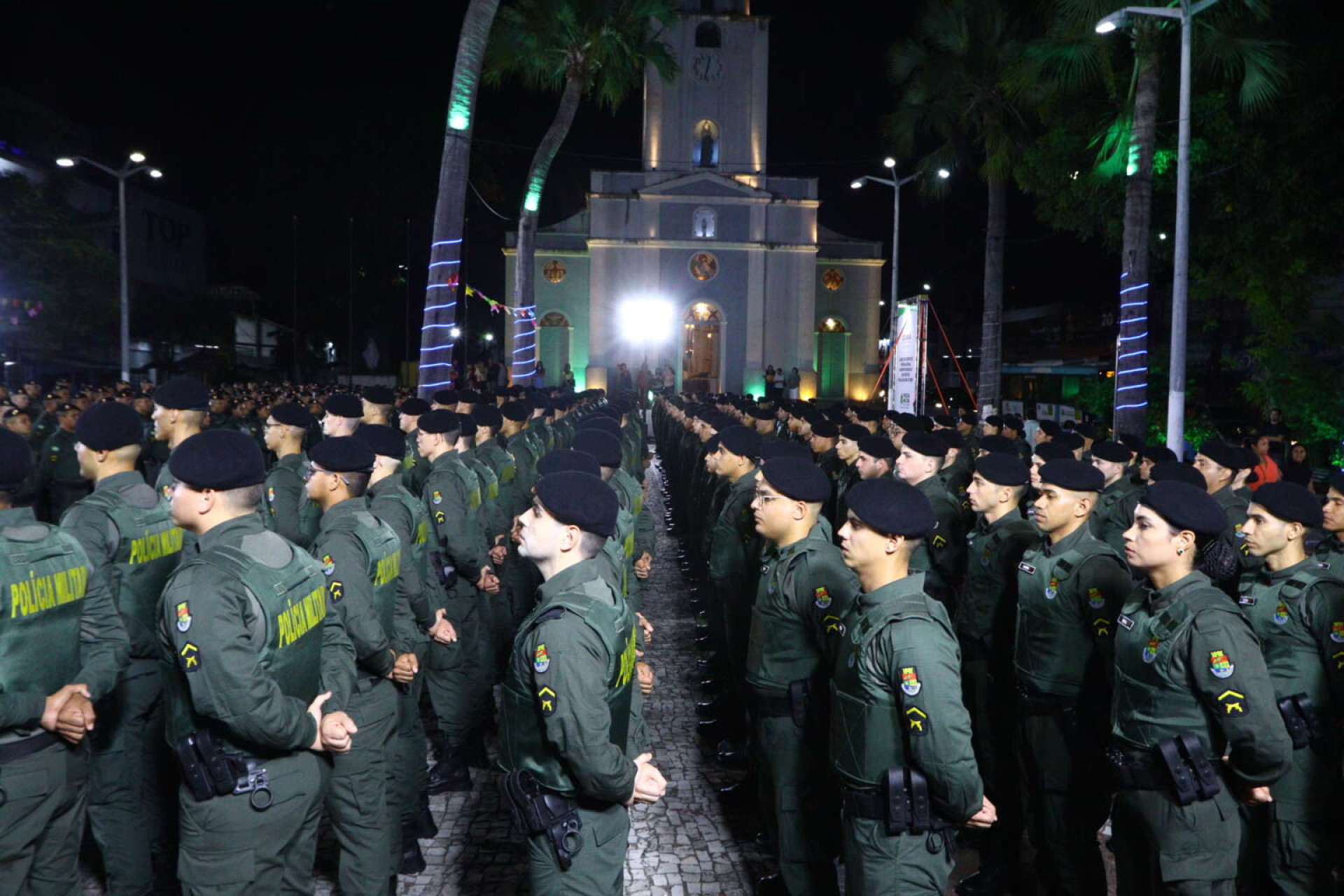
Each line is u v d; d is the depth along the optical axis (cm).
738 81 3881
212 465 334
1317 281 1839
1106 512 728
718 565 597
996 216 2261
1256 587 438
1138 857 369
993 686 514
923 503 341
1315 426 1769
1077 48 1673
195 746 318
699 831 556
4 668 329
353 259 4344
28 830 337
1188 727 344
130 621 433
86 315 2639
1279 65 1458
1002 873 500
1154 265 2591
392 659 425
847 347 4131
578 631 311
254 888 325
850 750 337
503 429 943
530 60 2341
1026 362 4719
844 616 362
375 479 516
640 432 1614
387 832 427
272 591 328
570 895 318
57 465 1096
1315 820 406
